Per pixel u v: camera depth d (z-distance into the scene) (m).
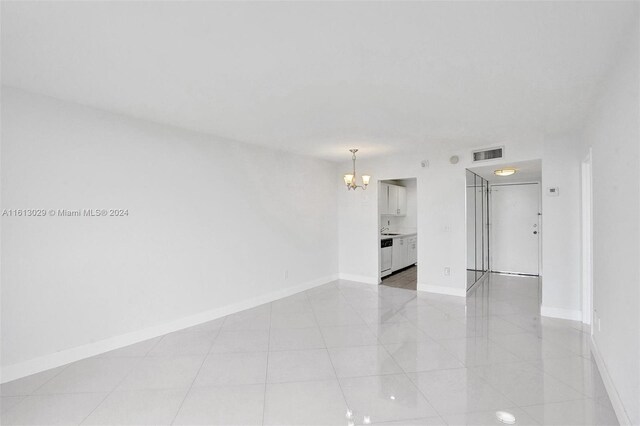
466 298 5.03
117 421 2.13
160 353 3.14
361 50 2.10
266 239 4.91
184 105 3.09
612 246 2.27
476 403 2.28
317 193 5.94
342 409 2.23
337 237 6.45
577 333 3.54
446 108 3.19
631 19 1.75
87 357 3.05
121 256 3.32
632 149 1.83
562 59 2.20
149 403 2.32
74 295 2.99
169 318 3.70
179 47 2.05
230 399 2.36
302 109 3.21
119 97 2.88
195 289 3.97
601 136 2.66
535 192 6.71
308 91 2.76
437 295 5.22
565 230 4.02
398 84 2.62
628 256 1.91
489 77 2.49
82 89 2.70
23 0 1.57
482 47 2.06
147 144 3.55
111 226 3.24
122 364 2.92
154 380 2.64
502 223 7.03
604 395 2.36
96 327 3.12
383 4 1.63
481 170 5.35
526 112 3.29
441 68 2.35
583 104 3.05
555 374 2.67
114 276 3.26
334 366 2.85
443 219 5.29
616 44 2.00
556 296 4.10
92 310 3.10
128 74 2.43
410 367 2.81
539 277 6.56
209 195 4.15
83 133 3.06
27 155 2.73
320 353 3.12
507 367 2.79
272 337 3.53
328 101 3.00
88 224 3.09
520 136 4.26
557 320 3.99
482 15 1.72
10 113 2.65
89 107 3.10
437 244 5.36
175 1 1.60
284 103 3.04
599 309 2.76
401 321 4.00
